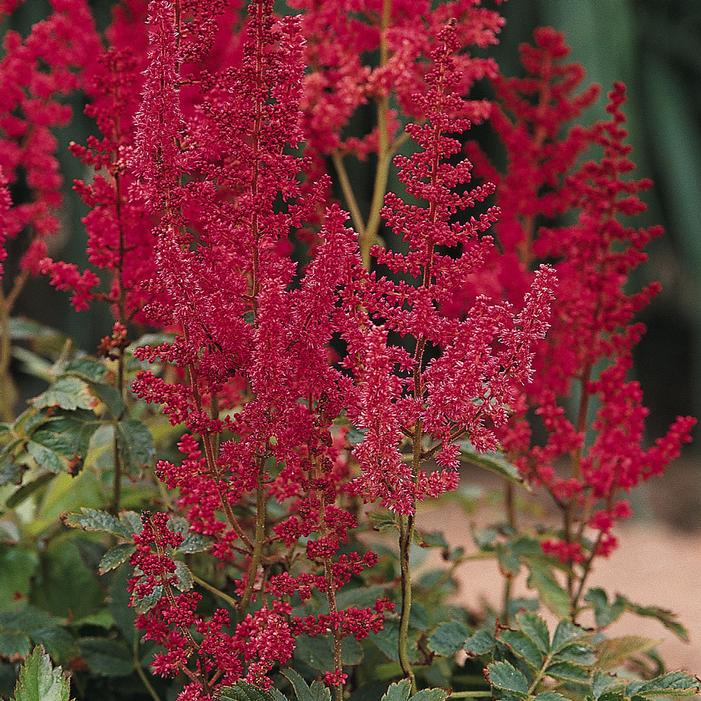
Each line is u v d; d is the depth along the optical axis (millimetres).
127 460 1435
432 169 1269
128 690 1480
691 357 4902
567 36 3400
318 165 1562
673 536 3408
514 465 1484
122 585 1484
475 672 1488
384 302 1269
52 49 1634
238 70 1263
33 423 1438
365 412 1232
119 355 1464
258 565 1322
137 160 1271
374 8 1572
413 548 1685
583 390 1544
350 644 1387
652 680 1326
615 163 1513
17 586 1561
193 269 1264
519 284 1586
